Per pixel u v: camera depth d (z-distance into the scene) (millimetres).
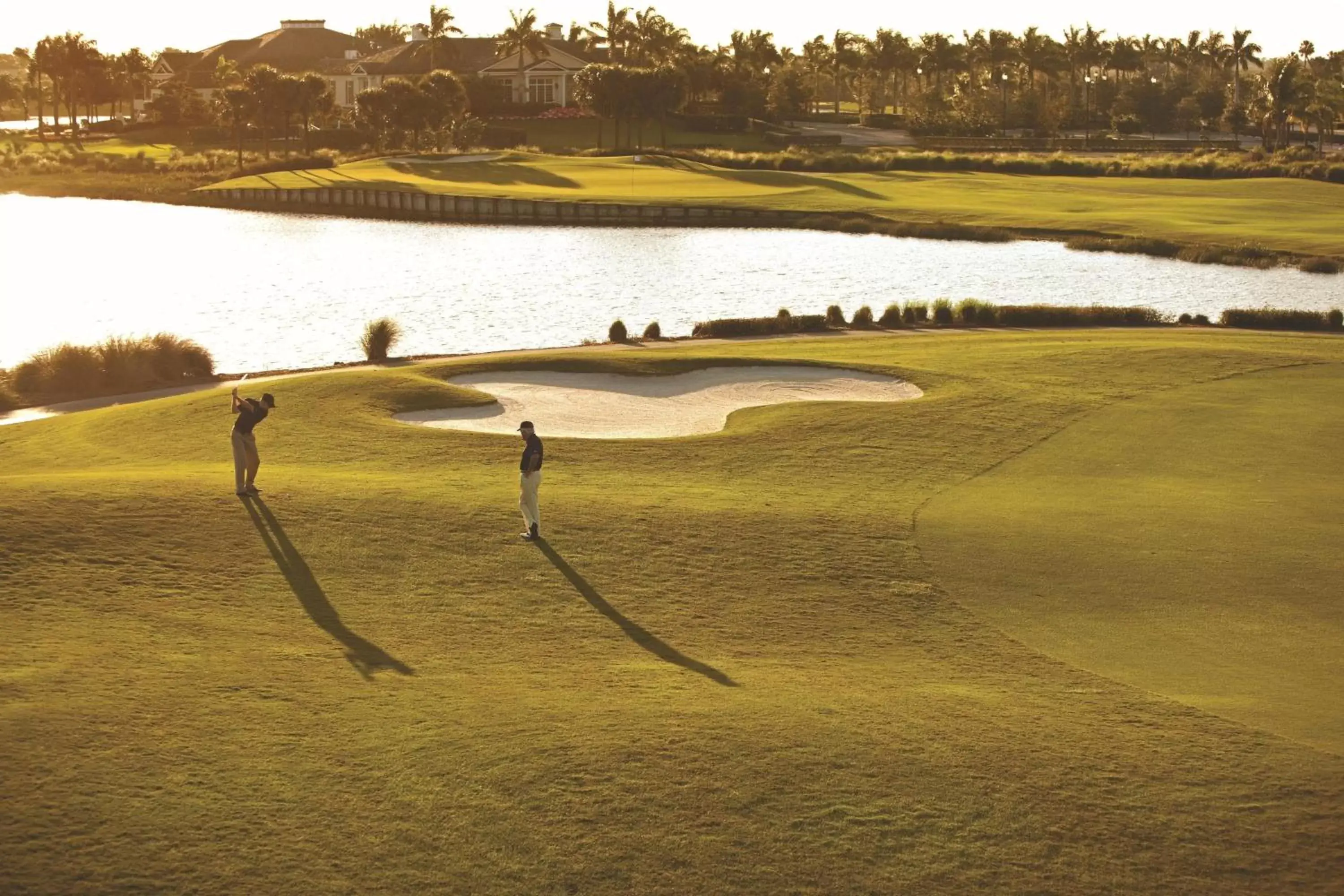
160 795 12219
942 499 26516
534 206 117750
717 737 14164
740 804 12711
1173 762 14109
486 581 20078
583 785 12898
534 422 34312
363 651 16719
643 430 33781
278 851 11469
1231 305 70562
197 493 23438
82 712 13812
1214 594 20750
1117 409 36000
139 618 17266
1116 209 110062
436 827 12016
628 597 19750
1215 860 12172
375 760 13211
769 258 89375
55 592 17906
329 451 29453
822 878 11617
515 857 11633
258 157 163250
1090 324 59750
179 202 134250
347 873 11242
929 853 12086
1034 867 11953
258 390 36250
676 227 109562
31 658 15336
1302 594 20797
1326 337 54125
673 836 12102
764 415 34531
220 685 14992
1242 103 196125
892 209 111375
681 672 16578
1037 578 21406
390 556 20938
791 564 21688
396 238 102375
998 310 59750
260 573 19672
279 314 66250
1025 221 103375
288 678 15406
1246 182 129750
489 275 81062
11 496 22047
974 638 18656
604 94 154875
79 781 12344
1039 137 185750
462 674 16062
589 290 74875
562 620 18562
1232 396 38281
